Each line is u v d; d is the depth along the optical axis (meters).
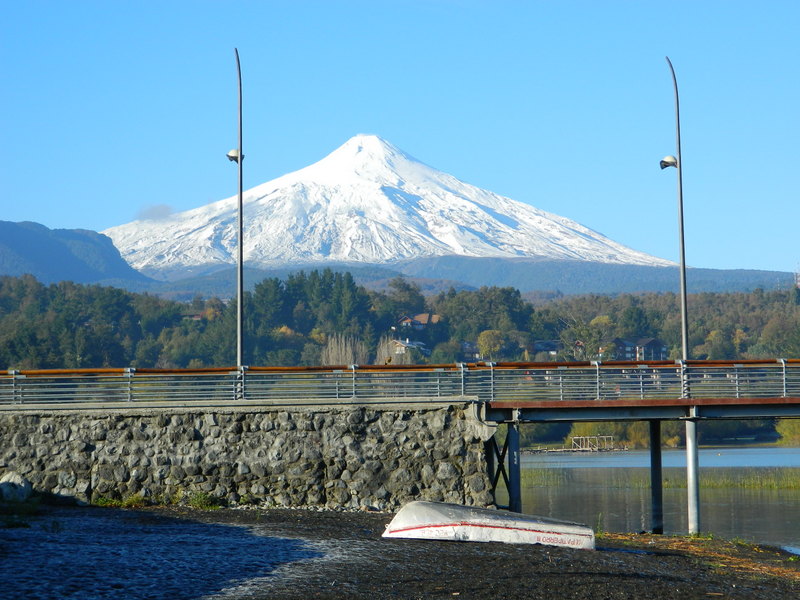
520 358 190.62
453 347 192.38
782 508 52.22
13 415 33.62
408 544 27.33
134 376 34.41
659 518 38.28
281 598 20.16
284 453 33.53
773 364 36.53
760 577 26.95
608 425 122.75
